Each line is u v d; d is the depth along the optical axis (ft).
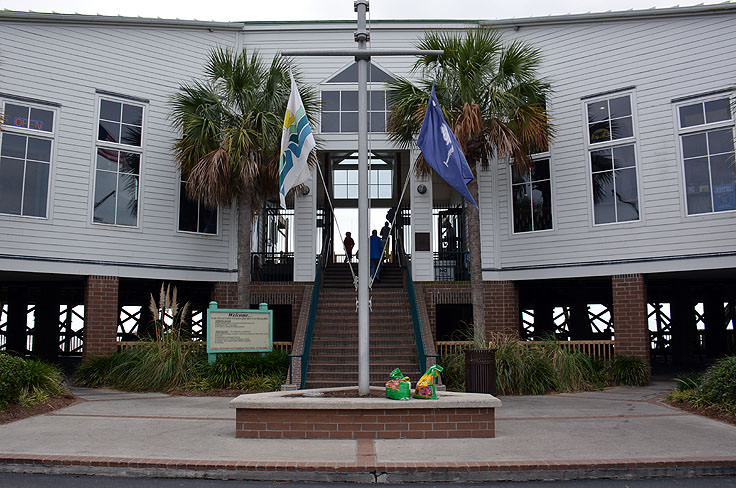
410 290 51.42
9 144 49.26
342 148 59.47
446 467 21.74
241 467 21.91
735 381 32.63
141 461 22.44
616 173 52.60
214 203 52.34
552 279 57.21
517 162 48.88
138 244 53.57
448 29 59.77
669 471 22.26
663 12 51.42
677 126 50.47
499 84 47.50
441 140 31.68
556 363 45.06
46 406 35.37
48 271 49.39
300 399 27.20
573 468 21.97
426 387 27.50
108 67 53.83
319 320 50.98
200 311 69.21
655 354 76.89
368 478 21.54
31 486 20.72
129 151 54.13
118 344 51.08
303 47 59.93
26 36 50.98
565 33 55.83
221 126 50.72
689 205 49.37
